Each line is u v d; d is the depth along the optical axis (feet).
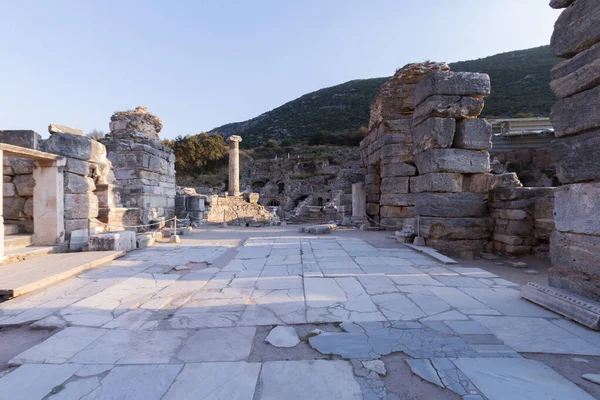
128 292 14.61
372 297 13.56
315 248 26.14
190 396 7.09
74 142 25.32
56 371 8.13
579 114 11.89
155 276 17.53
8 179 24.49
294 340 9.73
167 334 10.25
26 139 22.77
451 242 24.98
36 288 14.90
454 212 25.52
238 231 40.96
